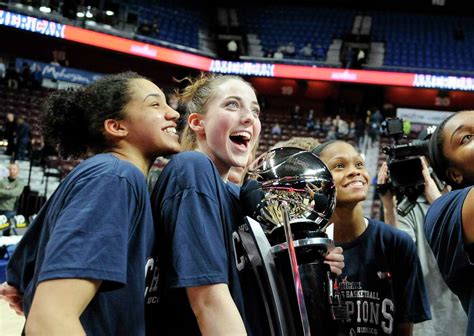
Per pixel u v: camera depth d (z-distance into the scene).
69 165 10.04
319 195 1.02
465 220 1.08
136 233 0.95
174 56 14.20
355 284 1.47
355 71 14.79
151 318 1.04
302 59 15.96
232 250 1.05
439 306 1.73
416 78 14.61
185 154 1.08
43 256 0.95
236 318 0.92
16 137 9.62
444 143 1.23
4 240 4.81
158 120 1.09
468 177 1.21
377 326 1.44
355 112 15.62
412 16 18.61
